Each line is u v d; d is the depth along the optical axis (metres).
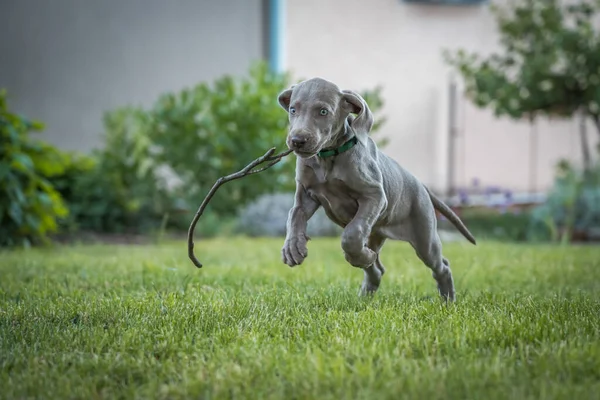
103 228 11.45
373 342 3.48
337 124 4.05
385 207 4.37
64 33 13.31
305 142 3.88
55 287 5.63
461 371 3.05
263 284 5.86
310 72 15.00
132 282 5.92
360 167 4.13
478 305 4.64
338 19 15.18
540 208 12.49
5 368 3.33
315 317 4.21
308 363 3.20
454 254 8.52
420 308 4.39
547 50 12.89
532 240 11.89
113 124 11.91
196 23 14.02
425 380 2.96
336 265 7.34
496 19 13.98
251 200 11.98
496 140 16.50
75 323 4.28
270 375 3.11
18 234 9.26
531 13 13.09
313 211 4.36
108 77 13.58
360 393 2.84
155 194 11.74
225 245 9.72
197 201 11.74
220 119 12.04
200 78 14.07
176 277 6.10
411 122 15.87
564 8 13.99
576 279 6.61
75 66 13.40
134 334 3.79
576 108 12.85
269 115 11.96
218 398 2.89
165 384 3.08
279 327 3.93
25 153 9.34
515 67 14.36
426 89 15.96
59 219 10.73
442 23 16.05
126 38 13.66
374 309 4.36
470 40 16.30
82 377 3.21
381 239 4.81
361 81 15.45
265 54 14.44
